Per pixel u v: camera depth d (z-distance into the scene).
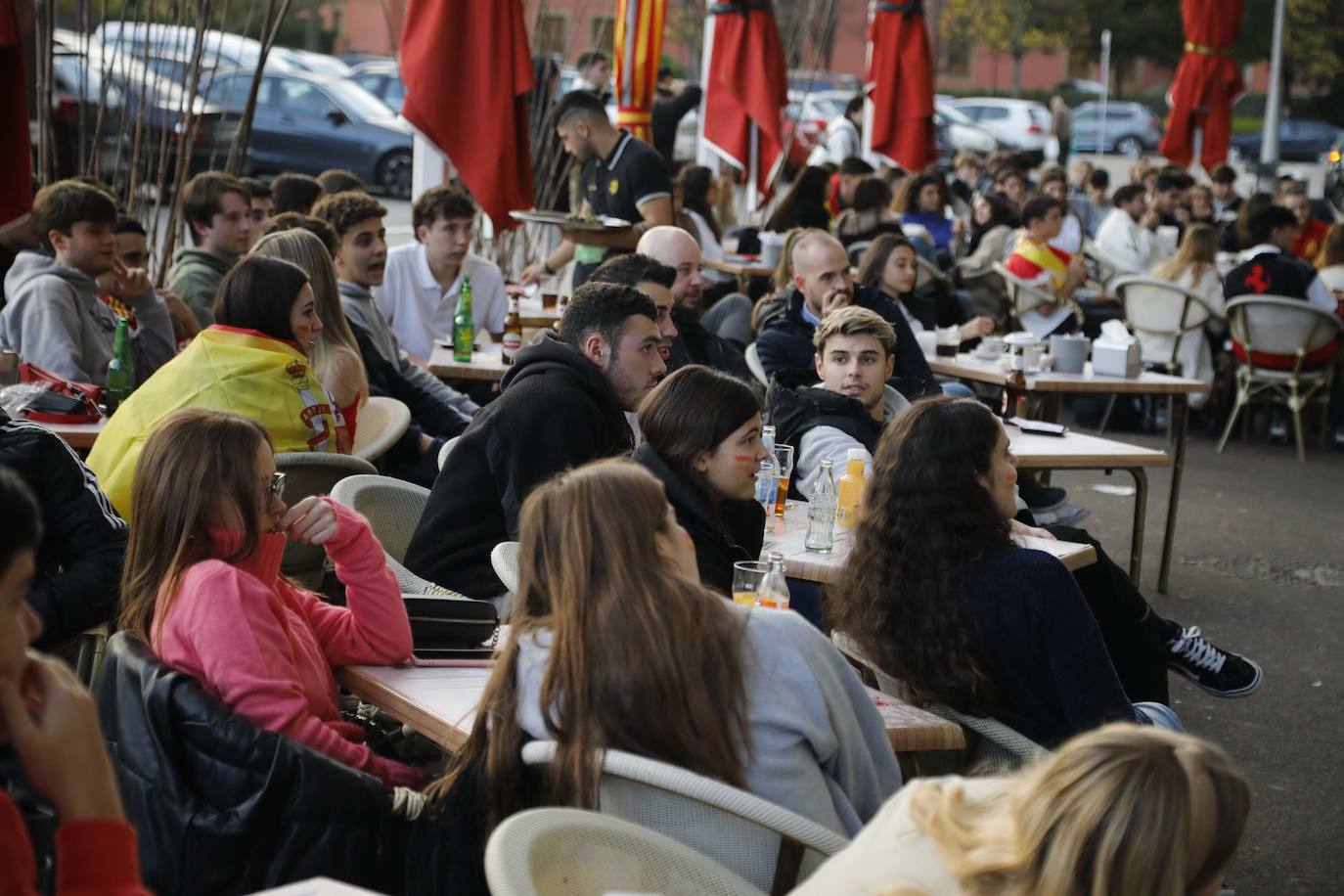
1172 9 45.66
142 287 6.28
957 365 8.41
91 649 3.72
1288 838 4.68
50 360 5.75
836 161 17.64
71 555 3.71
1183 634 4.82
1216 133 17.89
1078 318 11.21
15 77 4.80
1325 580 7.82
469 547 4.36
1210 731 5.62
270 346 4.91
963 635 3.34
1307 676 6.30
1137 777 1.82
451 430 6.74
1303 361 10.75
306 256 5.55
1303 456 10.83
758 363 6.87
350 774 2.83
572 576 2.57
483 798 2.79
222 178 7.27
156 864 2.82
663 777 2.44
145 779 2.84
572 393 4.37
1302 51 42.94
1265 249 10.83
